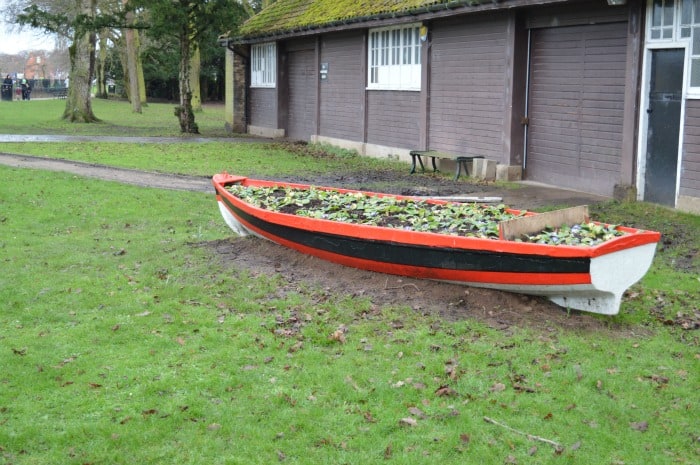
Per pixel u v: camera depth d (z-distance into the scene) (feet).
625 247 19.98
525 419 16.12
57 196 42.73
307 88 79.82
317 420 16.07
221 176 33.40
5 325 21.79
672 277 26.68
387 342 20.06
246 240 30.22
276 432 15.60
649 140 40.01
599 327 21.02
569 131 46.11
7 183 45.39
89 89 107.86
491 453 14.84
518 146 49.73
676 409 16.72
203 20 87.10
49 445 15.14
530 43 48.67
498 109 50.52
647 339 20.63
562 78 46.34
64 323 21.97
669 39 38.19
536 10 47.37
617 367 18.72
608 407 16.65
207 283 25.50
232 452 14.90
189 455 14.79
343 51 70.69
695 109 37.11
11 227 35.60
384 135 64.90
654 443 15.37
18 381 17.85
